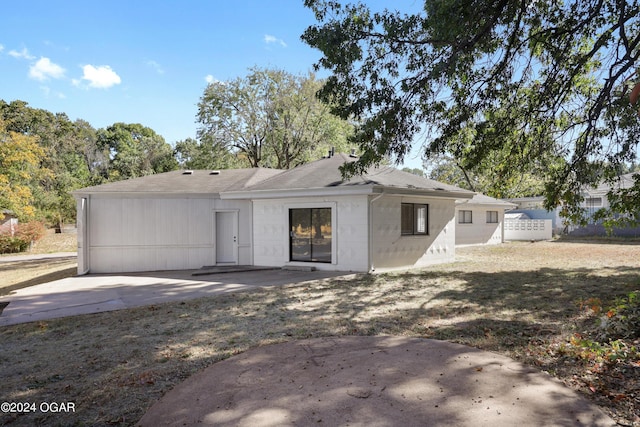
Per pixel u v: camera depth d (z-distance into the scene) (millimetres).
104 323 6719
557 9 7469
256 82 30625
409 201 13617
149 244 14031
